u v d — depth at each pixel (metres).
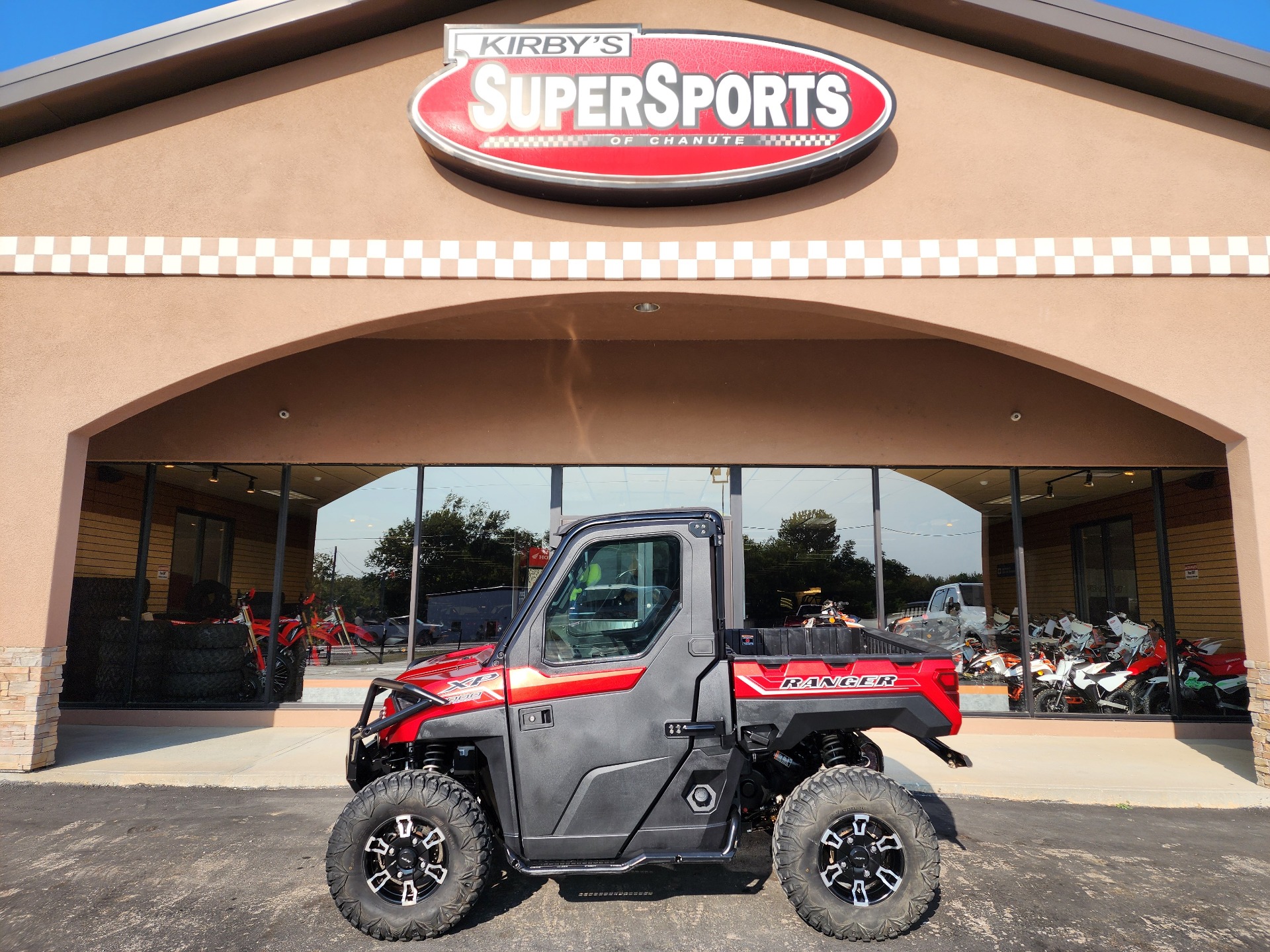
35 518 6.45
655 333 8.62
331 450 8.79
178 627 8.69
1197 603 8.61
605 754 3.74
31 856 4.62
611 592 3.93
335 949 3.50
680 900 4.05
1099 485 8.88
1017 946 3.55
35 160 6.73
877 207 6.68
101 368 6.57
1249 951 3.53
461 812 3.64
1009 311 6.59
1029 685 8.51
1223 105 6.70
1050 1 6.40
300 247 6.64
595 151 6.41
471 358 8.89
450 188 6.71
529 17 6.97
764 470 8.85
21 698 6.32
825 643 4.99
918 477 8.88
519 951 3.49
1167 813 5.77
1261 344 6.51
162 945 3.52
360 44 6.86
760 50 6.50
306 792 6.07
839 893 3.68
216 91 6.80
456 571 8.77
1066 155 6.73
